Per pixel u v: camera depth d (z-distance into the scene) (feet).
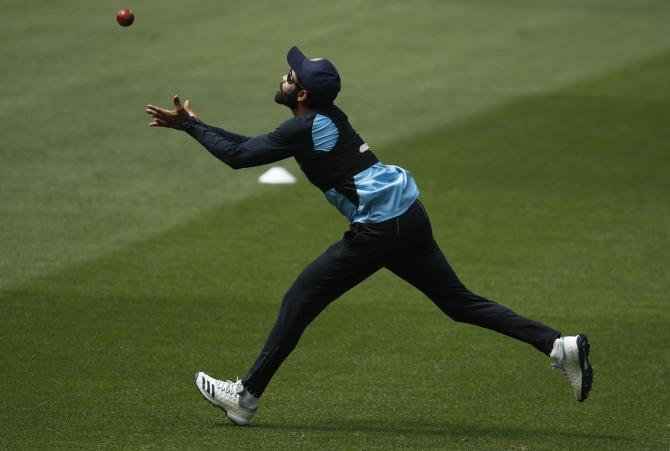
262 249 123.13
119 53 211.61
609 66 218.59
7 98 182.29
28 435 76.95
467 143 168.55
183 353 94.84
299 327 78.54
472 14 255.29
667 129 179.32
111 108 179.22
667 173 156.87
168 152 159.33
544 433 79.56
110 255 119.44
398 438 77.92
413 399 86.12
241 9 248.32
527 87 201.87
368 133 172.04
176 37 223.92
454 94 195.42
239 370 91.50
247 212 135.95
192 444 75.87
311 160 77.10
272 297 109.09
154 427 79.10
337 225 132.16
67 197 138.92
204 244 123.95
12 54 207.51
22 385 86.79
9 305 104.83
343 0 261.65
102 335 98.27
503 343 98.78
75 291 108.88
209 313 104.47
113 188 143.02
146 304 106.22
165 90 189.98
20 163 151.74
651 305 108.99
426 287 80.64
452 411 83.82
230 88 192.75
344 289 78.74
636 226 134.00
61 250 120.67
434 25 243.60
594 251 124.88
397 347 97.40
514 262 120.88
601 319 105.19
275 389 87.71
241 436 77.66
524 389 88.69
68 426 78.84
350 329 101.55
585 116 185.37
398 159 159.94
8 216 131.23
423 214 78.64
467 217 136.15
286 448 75.46
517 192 146.61
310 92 76.79
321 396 86.38
